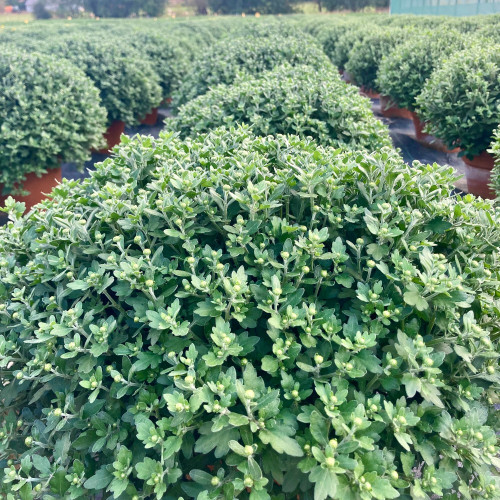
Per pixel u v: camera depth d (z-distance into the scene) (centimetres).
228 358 192
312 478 139
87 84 713
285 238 216
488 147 596
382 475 153
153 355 180
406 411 167
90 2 5284
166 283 202
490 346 174
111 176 288
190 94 784
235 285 175
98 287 192
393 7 2570
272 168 312
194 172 242
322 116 491
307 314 177
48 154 619
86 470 178
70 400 179
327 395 157
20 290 211
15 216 254
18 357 220
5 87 616
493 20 1331
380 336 181
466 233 220
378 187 231
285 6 4956
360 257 206
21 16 5925
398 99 904
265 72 670
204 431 158
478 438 157
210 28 2206
